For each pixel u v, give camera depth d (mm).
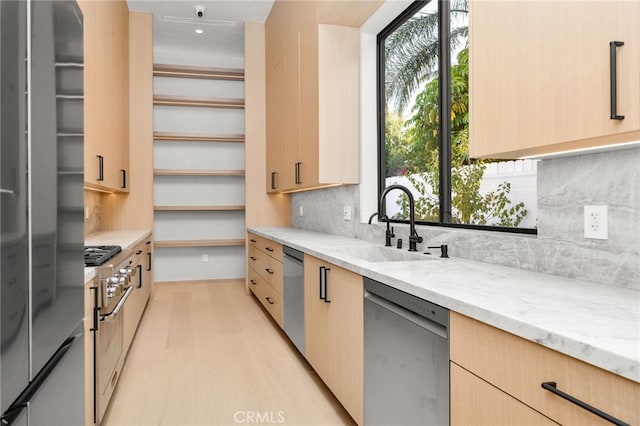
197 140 5340
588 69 1065
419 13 2848
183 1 4516
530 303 1114
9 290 851
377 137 3271
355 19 3100
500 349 1026
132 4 4566
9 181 859
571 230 1479
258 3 4582
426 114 2764
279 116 4391
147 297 4402
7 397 838
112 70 3480
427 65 2762
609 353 749
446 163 2551
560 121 1152
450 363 1221
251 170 5098
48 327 1085
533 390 928
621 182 1306
